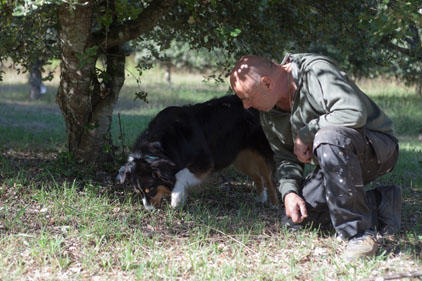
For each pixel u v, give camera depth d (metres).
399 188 3.83
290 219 4.15
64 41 5.27
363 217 3.38
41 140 8.65
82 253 3.57
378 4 5.37
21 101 15.80
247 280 3.14
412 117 14.22
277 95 3.38
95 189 5.18
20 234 3.71
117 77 5.96
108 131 6.09
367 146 3.36
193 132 5.22
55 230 4.01
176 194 4.96
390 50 6.34
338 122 3.18
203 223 4.36
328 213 3.88
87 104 5.75
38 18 5.27
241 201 5.53
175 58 24.11
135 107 15.57
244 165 5.66
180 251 3.70
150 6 5.38
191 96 18.56
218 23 6.06
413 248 3.71
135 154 5.11
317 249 3.71
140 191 4.97
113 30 5.43
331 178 3.27
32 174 5.71
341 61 14.01
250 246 3.87
